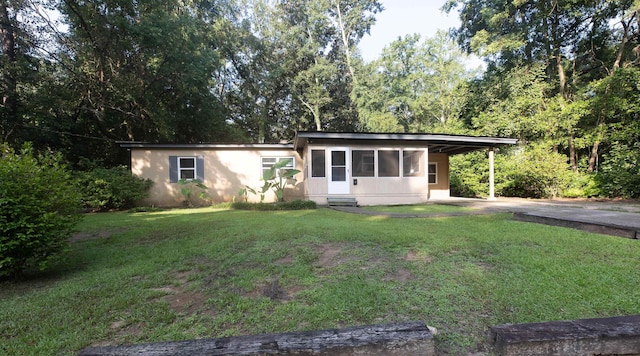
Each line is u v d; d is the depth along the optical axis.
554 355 1.75
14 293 3.05
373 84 25.44
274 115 30.88
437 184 13.91
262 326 2.21
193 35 16.16
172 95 16.69
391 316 2.28
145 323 2.32
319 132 9.99
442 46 22.06
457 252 3.76
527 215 6.07
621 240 4.12
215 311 2.50
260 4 27.70
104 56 13.33
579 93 14.54
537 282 2.77
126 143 11.72
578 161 14.87
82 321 2.38
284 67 27.59
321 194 10.52
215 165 12.52
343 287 2.80
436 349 1.88
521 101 14.59
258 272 3.33
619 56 13.93
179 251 4.32
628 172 11.62
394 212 7.86
